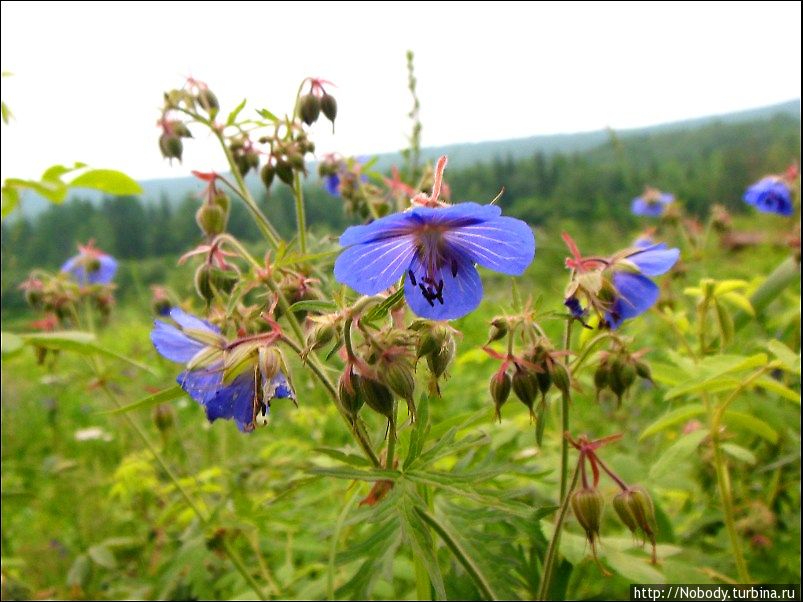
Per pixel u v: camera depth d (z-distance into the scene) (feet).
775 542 0.69
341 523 0.43
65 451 1.42
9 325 0.95
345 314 0.38
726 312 0.69
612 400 0.99
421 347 0.38
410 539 0.38
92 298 0.98
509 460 0.67
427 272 0.39
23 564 0.91
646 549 0.56
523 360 0.42
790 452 0.74
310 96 0.62
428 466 0.41
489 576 0.45
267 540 0.82
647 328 1.32
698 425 0.71
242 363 0.40
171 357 0.42
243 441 1.22
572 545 0.54
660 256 0.47
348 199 0.80
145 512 1.02
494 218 0.36
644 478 0.65
